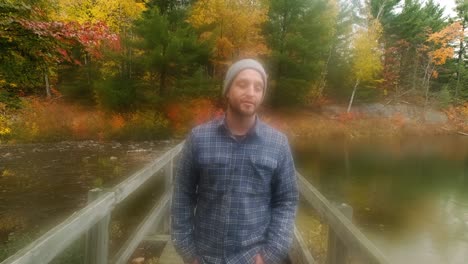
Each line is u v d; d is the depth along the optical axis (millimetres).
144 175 3070
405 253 7035
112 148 16219
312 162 15742
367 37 29344
